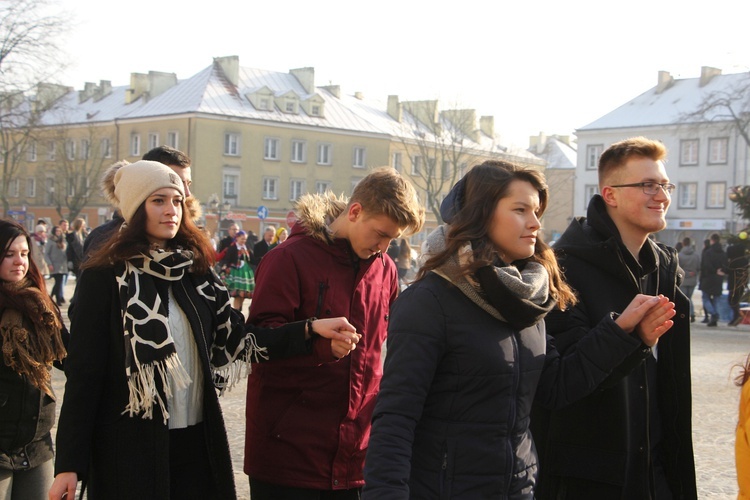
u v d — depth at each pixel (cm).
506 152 7425
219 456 363
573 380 328
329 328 378
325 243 407
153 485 347
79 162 6812
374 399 418
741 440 280
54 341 414
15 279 414
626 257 375
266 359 383
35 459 409
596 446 364
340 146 6756
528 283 301
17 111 4488
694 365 1342
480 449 294
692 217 6356
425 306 299
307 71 6825
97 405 351
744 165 6144
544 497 376
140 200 357
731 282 1941
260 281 405
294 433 399
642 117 6694
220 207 5003
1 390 398
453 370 298
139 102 6756
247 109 6350
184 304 362
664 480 382
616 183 383
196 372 365
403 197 393
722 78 6625
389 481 281
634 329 328
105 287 353
